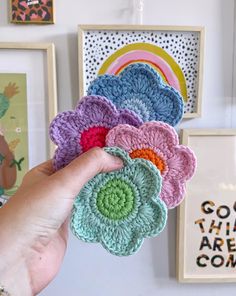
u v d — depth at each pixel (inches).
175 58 22.6
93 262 25.4
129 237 13.5
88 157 13.0
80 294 25.7
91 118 13.7
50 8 22.3
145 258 25.5
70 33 22.8
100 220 13.7
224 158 23.9
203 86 23.5
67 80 23.2
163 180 13.5
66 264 25.3
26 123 23.2
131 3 22.7
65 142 13.8
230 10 23.0
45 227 13.9
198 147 23.7
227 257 25.1
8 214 13.6
